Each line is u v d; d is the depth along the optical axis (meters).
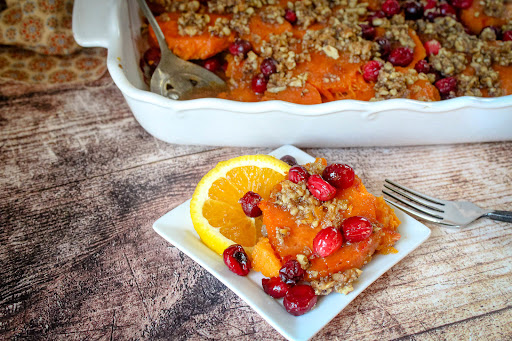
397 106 0.44
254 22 0.52
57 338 0.37
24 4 0.55
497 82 0.51
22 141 0.50
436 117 0.45
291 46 0.51
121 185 0.46
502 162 0.49
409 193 0.44
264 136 0.47
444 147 0.50
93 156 0.49
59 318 0.38
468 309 0.38
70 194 0.46
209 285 0.39
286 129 0.46
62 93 0.55
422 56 0.52
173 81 0.51
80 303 0.39
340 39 0.51
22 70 0.56
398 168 0.48
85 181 0.47
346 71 0.49
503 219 0.42
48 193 0.46
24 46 0.56
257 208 0.40
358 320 0.37
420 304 0.38
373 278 0.37
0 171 0.47
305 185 0.39
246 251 0.39
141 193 0.46
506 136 0.49
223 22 0.52
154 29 0.51
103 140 0.50
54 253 0.42
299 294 0.35
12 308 0.38
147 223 0.44
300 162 0.45
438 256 0.41
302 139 0.47
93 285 0.40
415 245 0.39
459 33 0.54
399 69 0.50
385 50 0.51
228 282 0.37
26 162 0.48
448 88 0.50
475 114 0.45
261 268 0.38
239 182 0.42
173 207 0.45
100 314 0.38
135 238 0.42
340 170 0.39
